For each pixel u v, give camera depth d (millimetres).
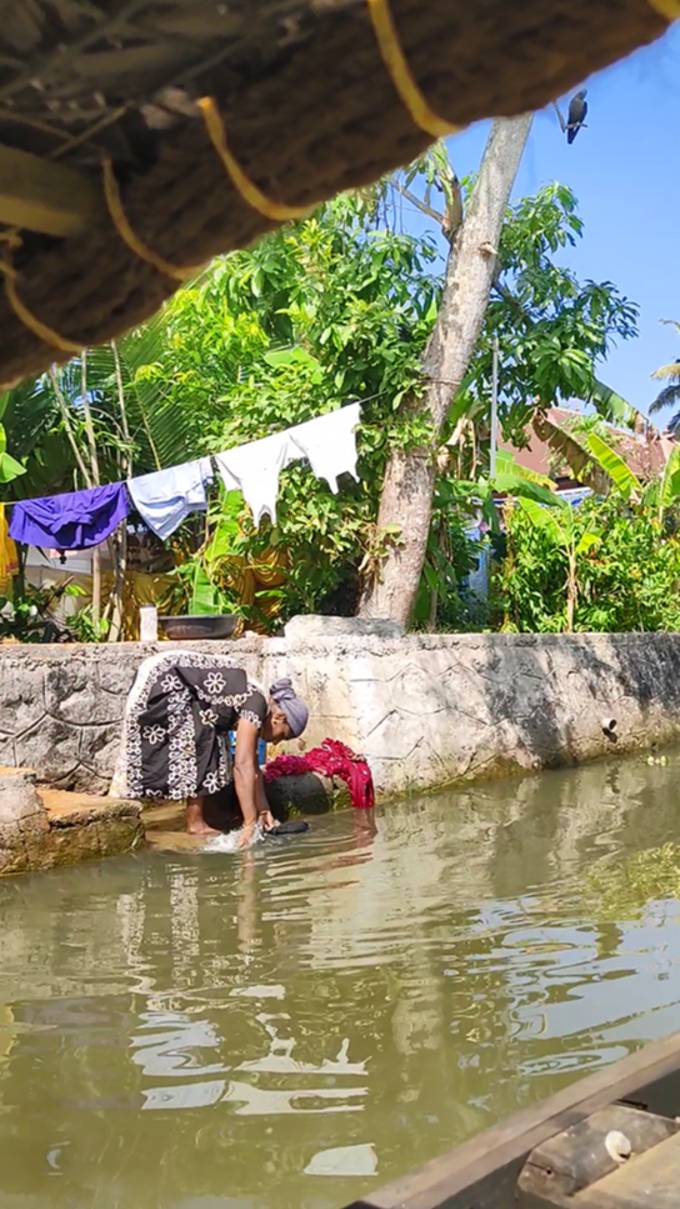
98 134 1566
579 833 7102
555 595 12703
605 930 4742
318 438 8367
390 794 8586
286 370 10250
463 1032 3588
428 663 9438
